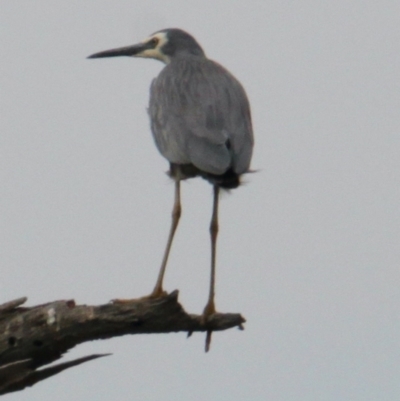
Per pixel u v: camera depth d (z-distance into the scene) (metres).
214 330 12.35
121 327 11.26
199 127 13.58
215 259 13.98
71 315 11.09
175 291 11.19
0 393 11.34
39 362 11.44
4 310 11.16
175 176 14.16
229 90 14.19
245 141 13.62
